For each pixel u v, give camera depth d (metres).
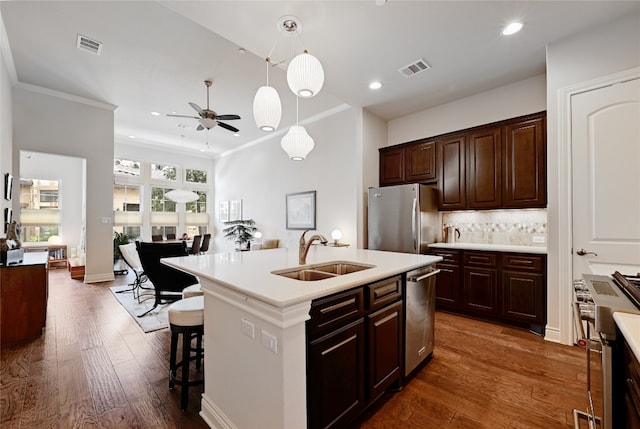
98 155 4.91
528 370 2.16
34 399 1.79
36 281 2.76
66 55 3.41
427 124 4.31
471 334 2.87
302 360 1.23
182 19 2.79
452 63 3.05
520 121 3.22
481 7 2.23
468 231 3.93
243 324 1.37
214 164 8.65
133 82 4.09
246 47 2.74
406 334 1.97
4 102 3.38
